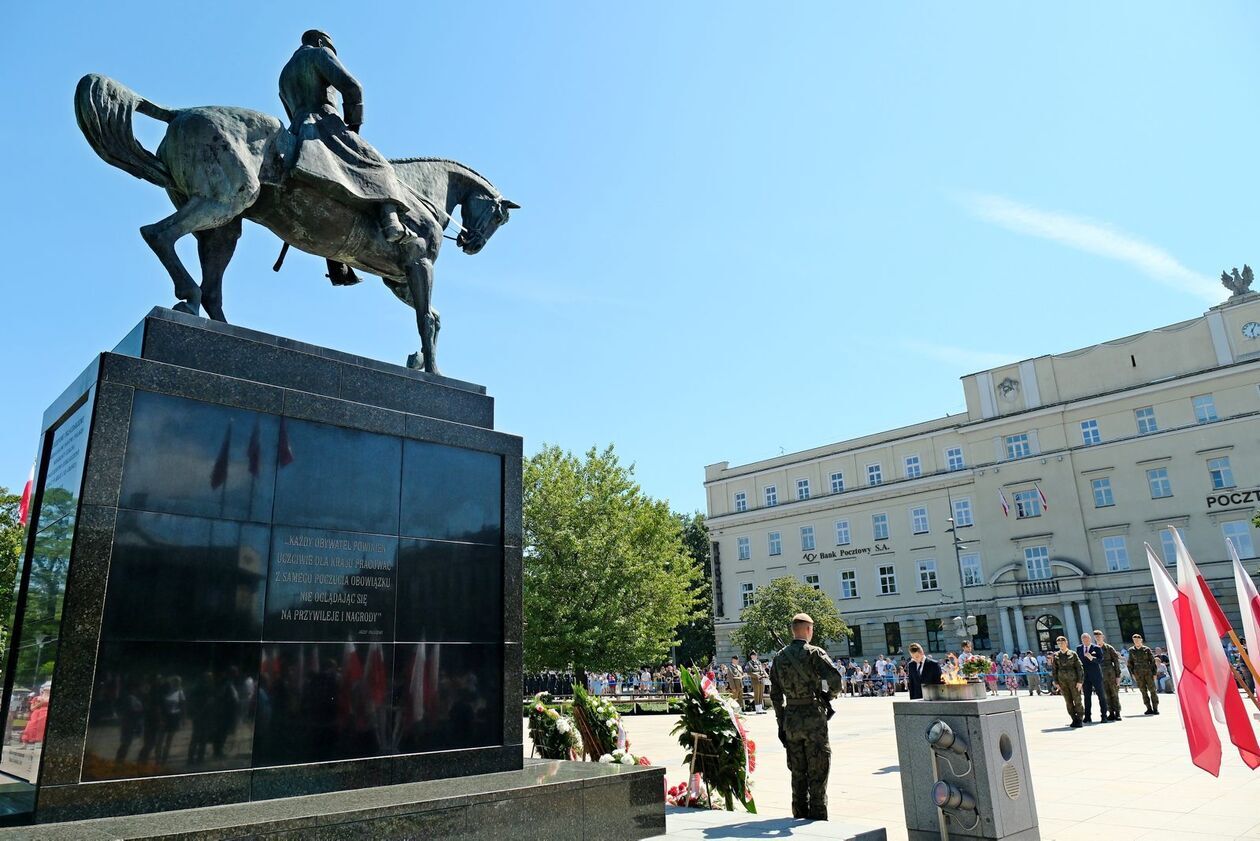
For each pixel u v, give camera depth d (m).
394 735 5.77
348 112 7.08
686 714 7.89
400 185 7.36
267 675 5.29
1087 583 44.50
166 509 5.13
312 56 7.05
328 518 5.85
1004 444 49.22
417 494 6.40
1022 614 46.38
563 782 5.45
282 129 6.57
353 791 5.26
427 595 6.24
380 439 6.30
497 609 6.65
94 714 4.59
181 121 6.09
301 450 5.84
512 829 5.10
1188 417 43.75
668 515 33.78
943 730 6.05
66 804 4.39
